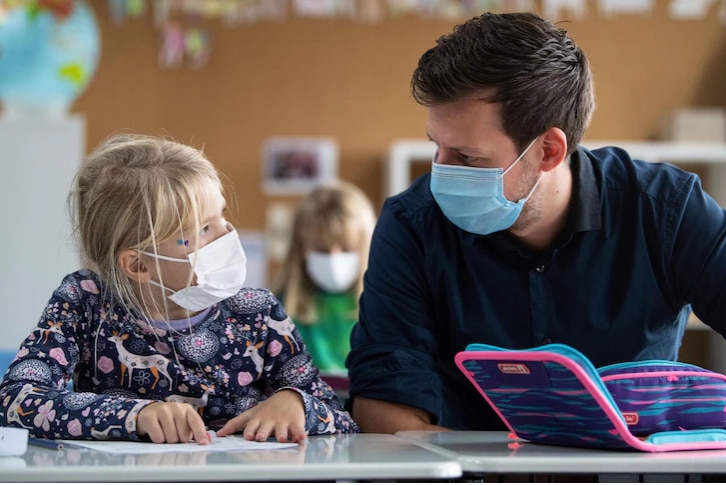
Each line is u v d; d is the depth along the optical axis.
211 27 4.09
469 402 1.59
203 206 1.38
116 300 1.36
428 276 1.52
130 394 1.33
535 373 1.04
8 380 1.25
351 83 4.12
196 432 1.13
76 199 1.45
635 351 1.47
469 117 1.34
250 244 3.96
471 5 4.11
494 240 1.48
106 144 1.53
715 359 4.04
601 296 1.46
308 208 3.11
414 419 1.44
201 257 1.36
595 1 4.13
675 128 4.00
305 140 4.11
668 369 1.13
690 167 4.05
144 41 4.06
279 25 4.11
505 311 1.49
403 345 1.50
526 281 1.48
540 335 1.47
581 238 1.46
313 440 1.20
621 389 1.12
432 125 1.38
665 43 4.14
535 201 1.42
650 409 1.12
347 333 3.09
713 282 1.42
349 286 3.11
